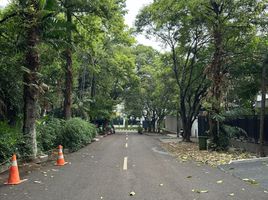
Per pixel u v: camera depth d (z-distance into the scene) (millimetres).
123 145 28547
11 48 16484
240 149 22969
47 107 24891
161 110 61188
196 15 22938
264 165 14727
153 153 21328
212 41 26297
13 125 17453
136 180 11445
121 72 46000
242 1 21266
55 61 24734
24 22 15867
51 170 13750
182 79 33281
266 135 20062
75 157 18875
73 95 36125
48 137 20016
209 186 10391
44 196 9016
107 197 8914
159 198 8797
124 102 67250
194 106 33438
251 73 23469
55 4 17562
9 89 17016
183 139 34312
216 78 22125
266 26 22547
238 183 10891
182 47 30969
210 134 23141
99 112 46562
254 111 24984
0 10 19203
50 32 17375
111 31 31359
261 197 8922
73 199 8688
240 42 23500
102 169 14086
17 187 10227
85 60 37188
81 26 26141
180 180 11445
